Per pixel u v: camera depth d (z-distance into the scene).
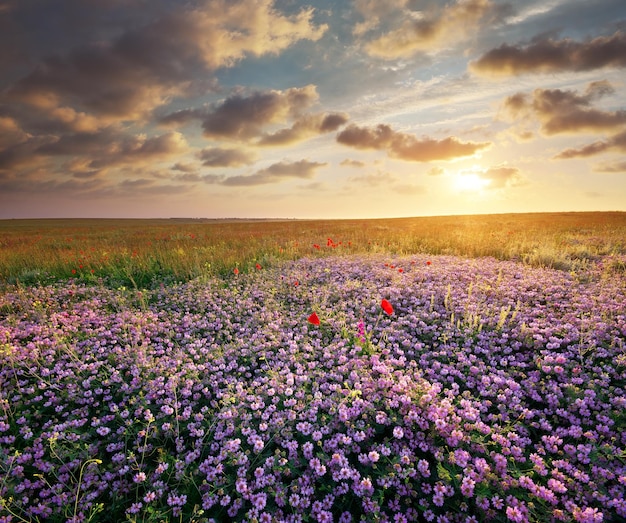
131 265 12.13
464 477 2.94
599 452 3.35
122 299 8.44
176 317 7.43
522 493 2.97
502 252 12.93
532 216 46.69
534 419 3.96
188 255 13.97
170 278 11.17
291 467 3.26
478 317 5.95
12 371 5.08
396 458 3.20
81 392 4.53
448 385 4.62
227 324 6.85
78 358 5.47
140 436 3.77
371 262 11.27
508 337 5.63
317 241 19.22
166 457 3.46
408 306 7.29
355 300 7.59
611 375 4.60
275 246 15.81
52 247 20.25
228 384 4.48
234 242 18.84
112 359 5.35
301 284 9.23
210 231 32.75
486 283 8.29
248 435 3.62
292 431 3.70
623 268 9.80
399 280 8.66
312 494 3.01
